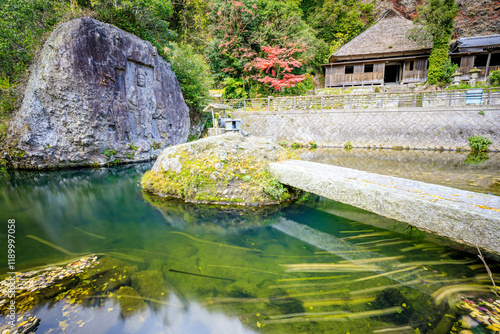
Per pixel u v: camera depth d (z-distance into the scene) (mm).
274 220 4066
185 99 13406
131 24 10094
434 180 6465
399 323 1903
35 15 9352
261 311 2070
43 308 2090
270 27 16656
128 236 3605
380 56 20188
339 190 3707
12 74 9656
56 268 2730
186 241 3424
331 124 13766
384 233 3492
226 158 5141
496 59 19422
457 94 13078
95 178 7586
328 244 3277
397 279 2469
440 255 2867
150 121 10531
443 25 16844
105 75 8586
